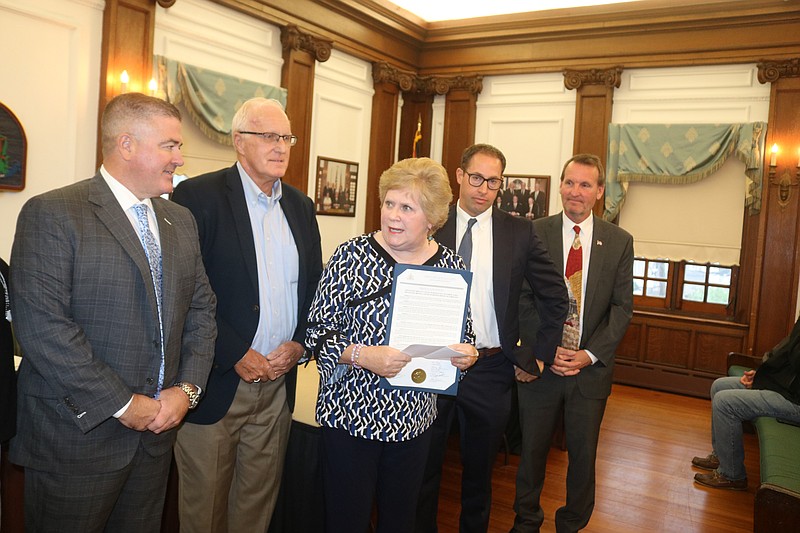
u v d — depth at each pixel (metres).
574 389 2.86
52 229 1.69
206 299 2.11
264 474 2.45
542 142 7.20
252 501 2.45
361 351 1.88
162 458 1.95
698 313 6.58
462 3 7.20
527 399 2.90
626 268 2.97
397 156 7.98
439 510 3.39
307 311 2.49
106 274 1.75
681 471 4.23
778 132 6.02
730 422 3.87
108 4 4.60
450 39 7.48
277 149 2.31
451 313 1.94
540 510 2.94
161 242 1.91
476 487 2.71
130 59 4.78
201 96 5.30
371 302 1.95
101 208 1.78
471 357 1.92
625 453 4.55
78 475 1.74
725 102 6.28
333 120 6.89
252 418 2.38
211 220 2.30
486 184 2.63
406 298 1.91
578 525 2.86
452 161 7.69
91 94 4.64
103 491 1.77
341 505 1.98
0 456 2.25
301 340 2.46
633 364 6.73
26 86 4.25
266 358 2.33
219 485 2.29
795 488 2.74
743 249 6.30
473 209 2.68
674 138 6.41
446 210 1.97
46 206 1.70
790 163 5.99
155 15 4.96
